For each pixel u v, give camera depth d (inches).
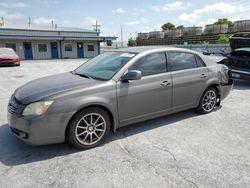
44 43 1207.6
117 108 145.0
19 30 1160.8
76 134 133.0
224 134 159.5
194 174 112.6
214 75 198.5
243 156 129.3
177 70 174.4
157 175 111.8
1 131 164.4
